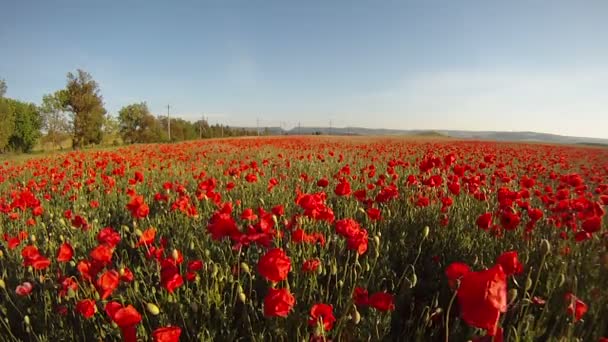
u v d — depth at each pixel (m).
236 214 5.47
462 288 1.45
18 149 47.56
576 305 2.21
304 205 3.55
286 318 2.60
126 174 10.99
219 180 8.73
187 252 4.13
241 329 2.95
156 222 5.45
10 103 49.03
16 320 3.19
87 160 15.20
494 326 1.39
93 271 2.81
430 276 3.82
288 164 11.51
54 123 48.19
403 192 6.59
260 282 3.44
